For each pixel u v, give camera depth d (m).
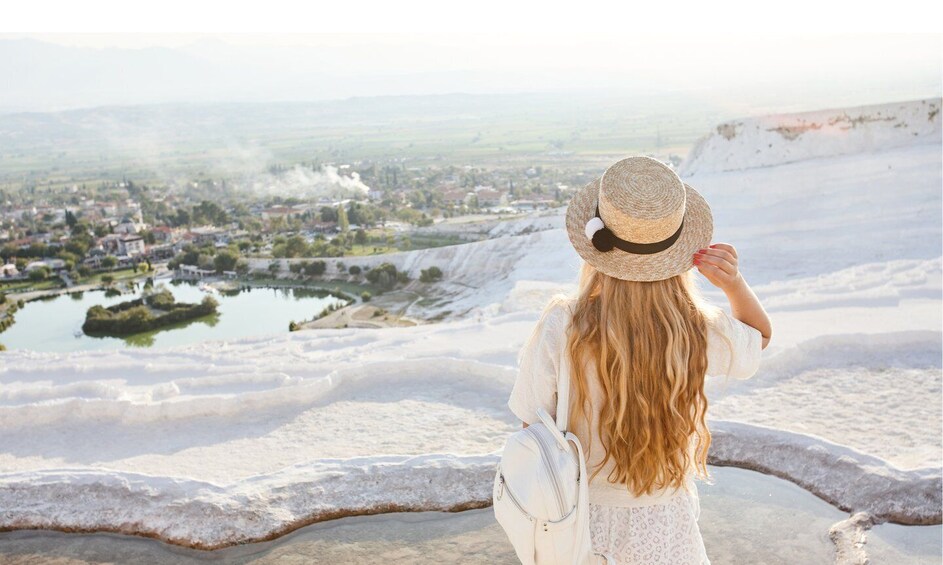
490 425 4.48
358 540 3.21
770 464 3.62
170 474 3.92
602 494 1.68
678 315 1.54
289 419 4.68
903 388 4.77
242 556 3.12
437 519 3.37
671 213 1.44
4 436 4.52
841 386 4.88
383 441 4.29
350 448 4.21
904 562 2.89
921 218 13.03
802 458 3.58
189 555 3.14
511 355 5.77
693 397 1.59
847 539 3.01
